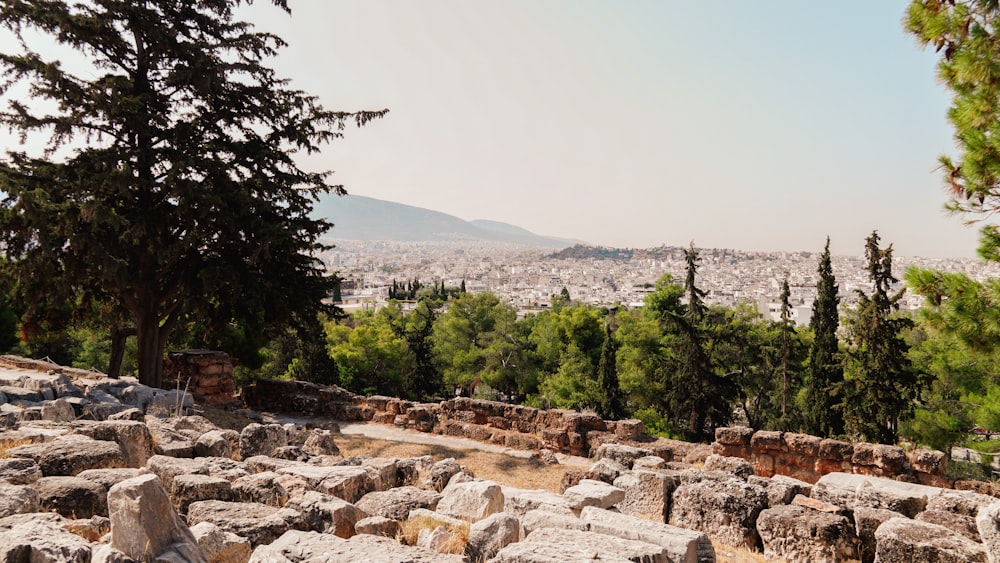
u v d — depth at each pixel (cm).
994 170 845
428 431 1827
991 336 878
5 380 1342
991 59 828
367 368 5138
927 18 884
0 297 2222
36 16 1634
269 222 1903
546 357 5756
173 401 1420
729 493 832
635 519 632
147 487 421
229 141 1983
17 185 1580
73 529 493
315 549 459
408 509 676
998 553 597
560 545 472
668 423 4000
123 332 2320
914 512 836
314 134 2034
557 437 1612
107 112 1694
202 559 424
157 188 1858
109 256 1655
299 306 2050
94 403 1204
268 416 1955
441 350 6500
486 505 659
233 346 2788
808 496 884
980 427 2188
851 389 3133
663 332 4703
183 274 1898
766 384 4684
